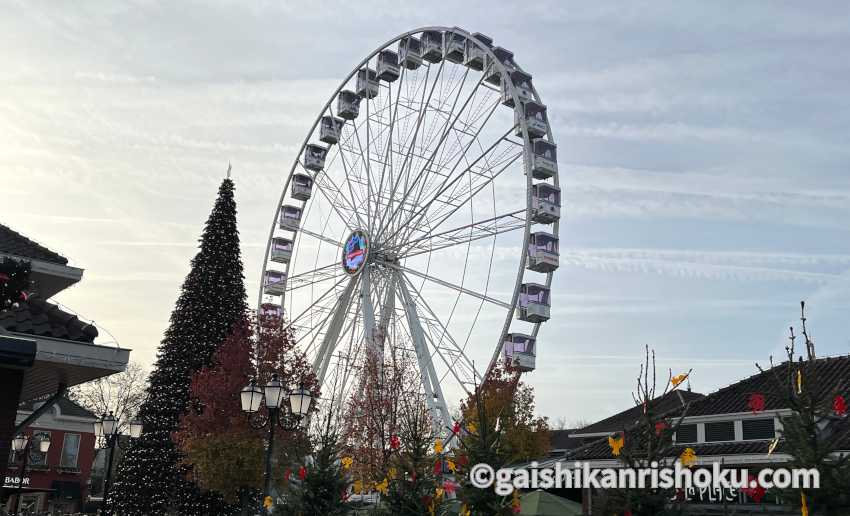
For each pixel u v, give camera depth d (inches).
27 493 2169.0
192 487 1465.3
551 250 1678.2
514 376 1665.8
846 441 805.2
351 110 2121.1
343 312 1841.8
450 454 861.2
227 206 1663.4
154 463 1469.0
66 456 2301.9
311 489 848.9
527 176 1628.9
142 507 1446.9
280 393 803.4
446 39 1891.0
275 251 2165.4
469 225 1706.4
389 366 1686.8
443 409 1569.9
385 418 1557.6
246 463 1316.4
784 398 584.7
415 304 1729.8
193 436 1384.1
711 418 1095.0
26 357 449.4
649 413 569.9
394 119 1911.9
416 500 718.5
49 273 634.2
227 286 1601.9
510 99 1727.4
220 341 1551.4
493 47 1796.3
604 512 570.9
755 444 1021.8
